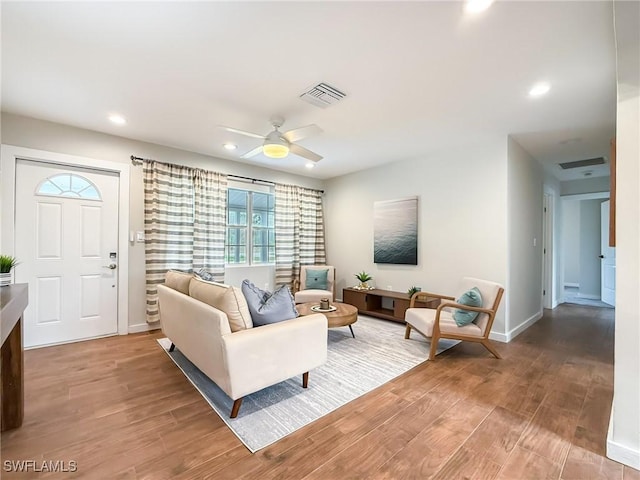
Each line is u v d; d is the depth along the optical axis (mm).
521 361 2982
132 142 3770
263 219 5273
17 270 3119
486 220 3828
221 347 1944
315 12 1710
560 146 3984
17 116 3072
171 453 1647
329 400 2215
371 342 3523
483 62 2180
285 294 2330
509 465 1574
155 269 3871
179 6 1665
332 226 5926
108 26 1820
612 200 2334
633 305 1597
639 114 1565
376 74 2342
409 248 4625
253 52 2078
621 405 1612
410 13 1714
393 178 4895
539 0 1607
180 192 4109
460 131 3502
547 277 5461
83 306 3480
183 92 2625
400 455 1644
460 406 2141
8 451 1643
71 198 3412
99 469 1523
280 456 1632
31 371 2656
